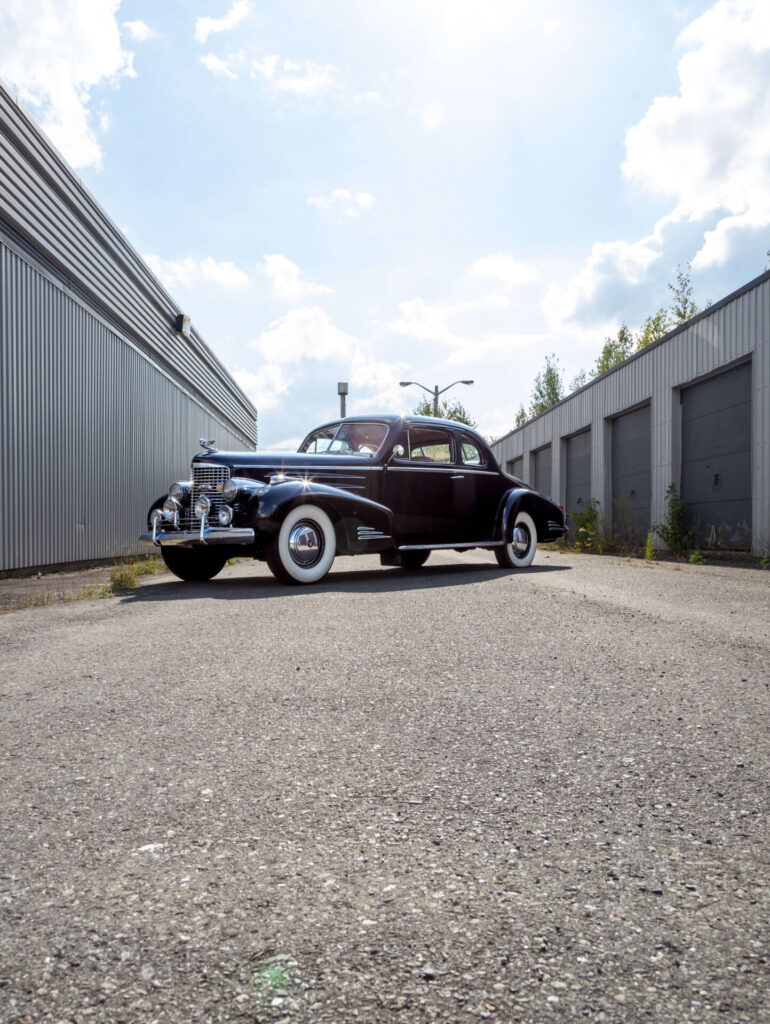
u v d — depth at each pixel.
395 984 1.00
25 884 1.28
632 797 1.64
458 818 1.54
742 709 2.27
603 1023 0.92
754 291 9.57
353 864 1.34
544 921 1.15
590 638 3.31
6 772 1.83
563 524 7.93
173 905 1.20
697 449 11.40
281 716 2.25
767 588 5.41
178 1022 0.93
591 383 15.90
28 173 8.29
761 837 1.44
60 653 3.22
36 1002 0.96
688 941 1.09
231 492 5.62
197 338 17.67
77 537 9.87
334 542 5.81
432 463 6.86
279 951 1.07
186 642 3.37
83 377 10.10
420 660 2.93
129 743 2.03
